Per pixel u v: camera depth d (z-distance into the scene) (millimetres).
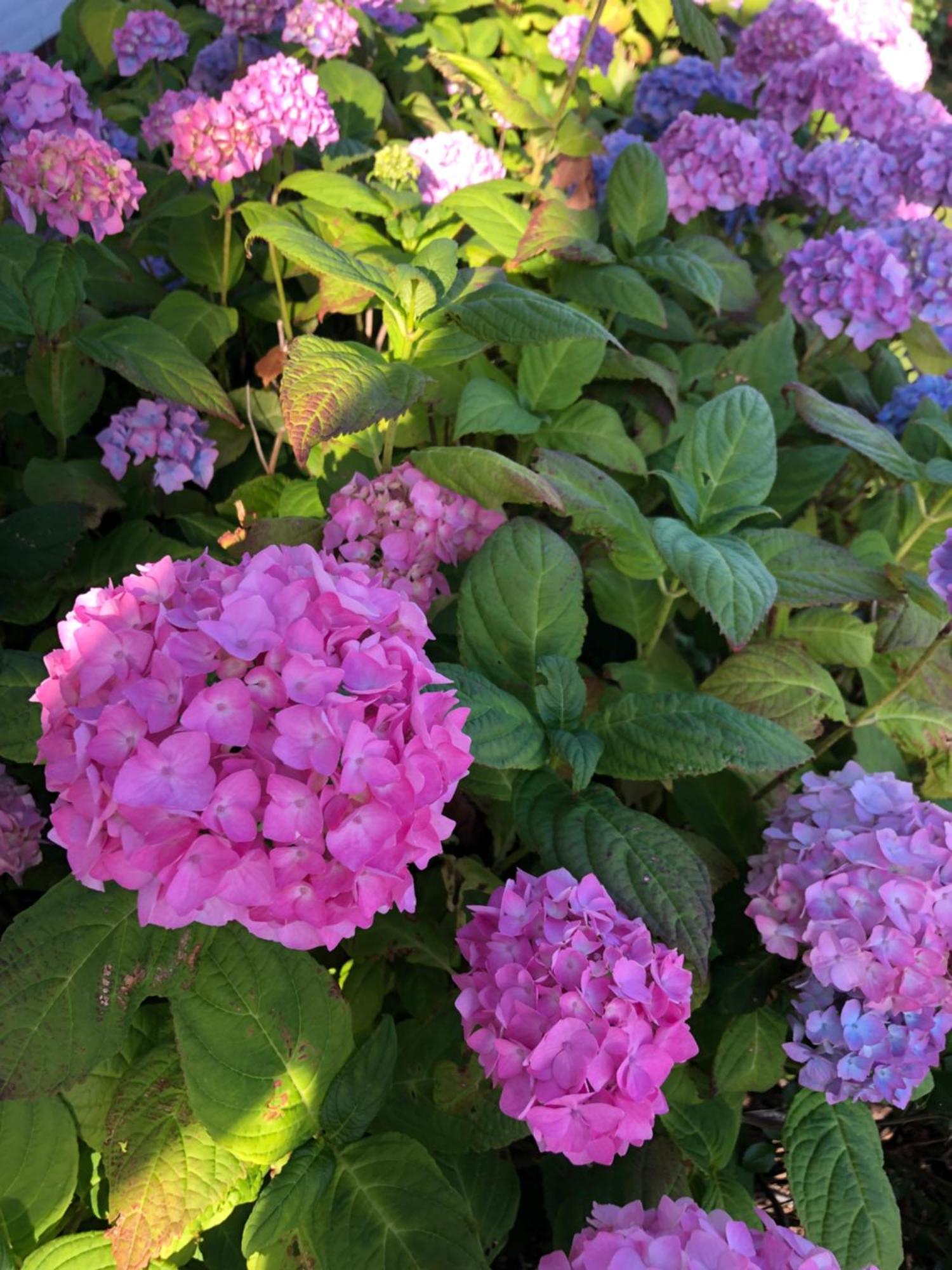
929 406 926
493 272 757
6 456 914
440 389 831
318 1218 517
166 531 895
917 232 960
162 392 753
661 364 938
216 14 1081
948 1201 771
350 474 803
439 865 691
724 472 700
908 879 576
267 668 420
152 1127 529
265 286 943
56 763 436
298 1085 527
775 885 624
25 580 728
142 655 432
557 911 511
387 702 445
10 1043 458
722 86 1328
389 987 680
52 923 482
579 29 1377
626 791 752
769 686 738
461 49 1516
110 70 1384
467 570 630
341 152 963
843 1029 591
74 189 706
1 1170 531
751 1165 723
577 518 706
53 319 717
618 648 925
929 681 775
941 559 631
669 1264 455
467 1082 579
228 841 409
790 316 988
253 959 522
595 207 1150
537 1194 716
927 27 2523
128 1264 500
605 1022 482
